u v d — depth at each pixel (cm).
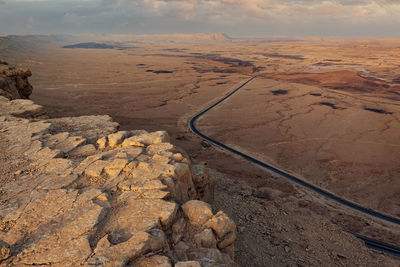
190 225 823
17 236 698
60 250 649
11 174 1021
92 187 924
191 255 715
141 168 1027
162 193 877
